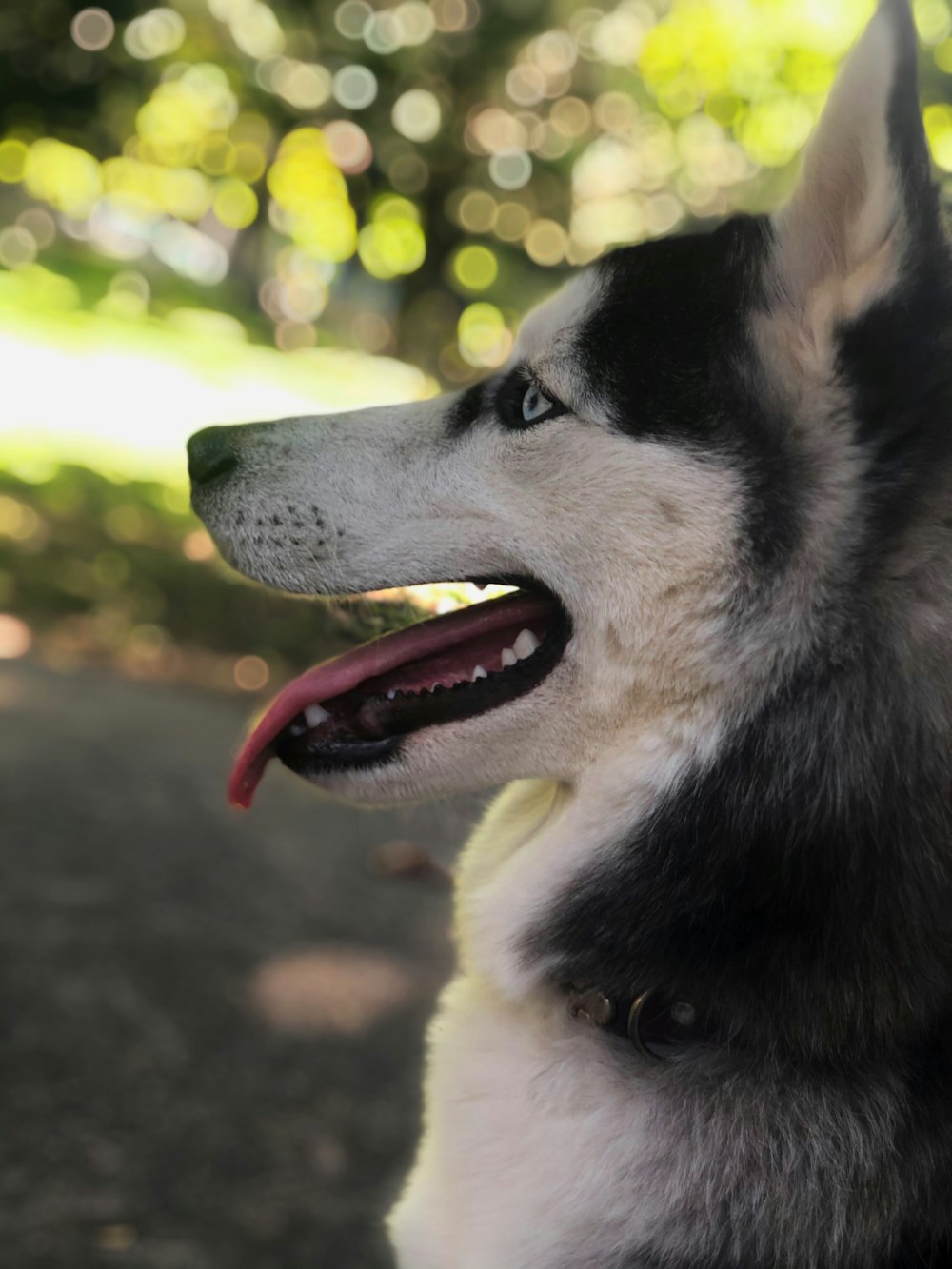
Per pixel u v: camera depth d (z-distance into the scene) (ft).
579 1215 1.06
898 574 1.04
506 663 1.21
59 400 7.23
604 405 1.13
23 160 12.48
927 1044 1.03
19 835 2.64
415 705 1.22
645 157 10.05
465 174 9.93
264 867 2.83
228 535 1.28
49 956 2.17
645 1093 1.07
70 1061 1.90
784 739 1.05
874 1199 1.01
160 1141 1.77
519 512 1.16
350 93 10.27
